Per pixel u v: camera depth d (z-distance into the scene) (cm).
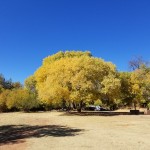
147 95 5691
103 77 4466
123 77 5162
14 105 5900
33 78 7019
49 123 3116
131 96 5488
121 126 2681
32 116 4259
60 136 2112
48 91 4400
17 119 3738
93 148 1619
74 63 4378
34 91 6912
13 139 2045
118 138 1942
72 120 3412
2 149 1659
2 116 4412
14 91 6219
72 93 4353
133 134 2130
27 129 2623
